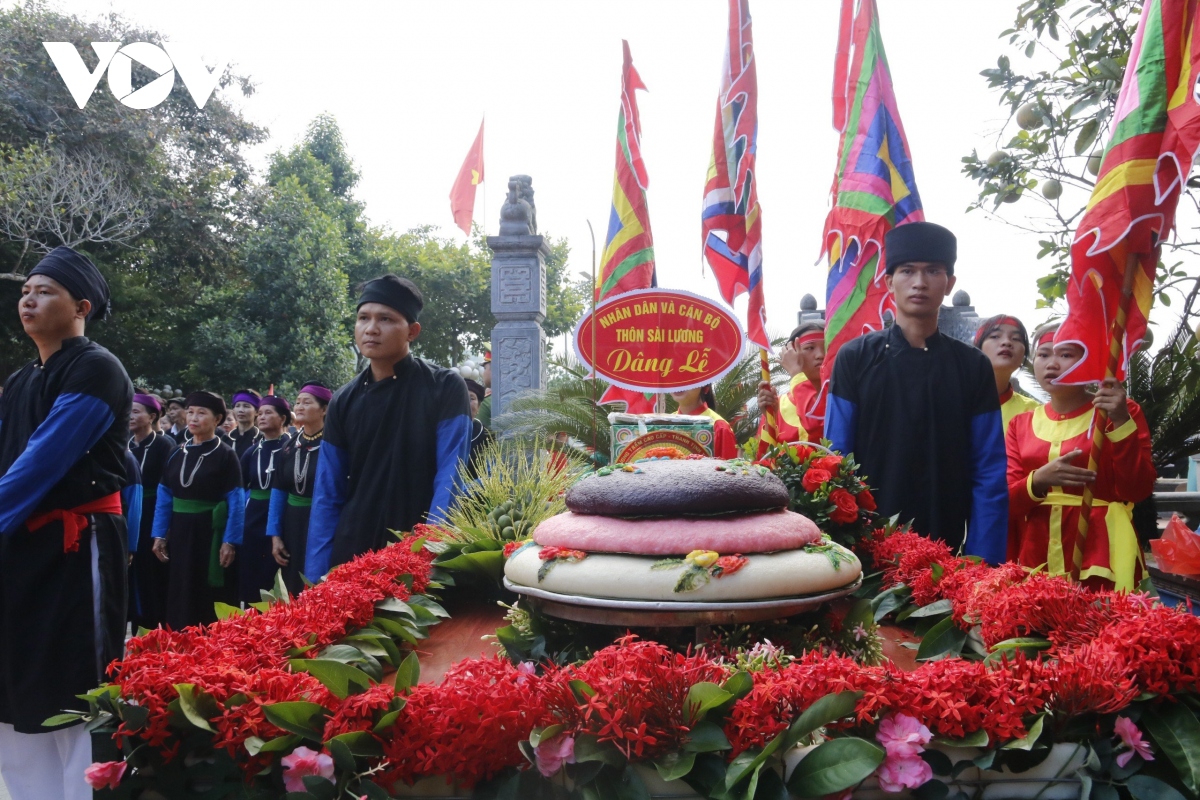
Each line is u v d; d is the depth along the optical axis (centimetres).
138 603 604
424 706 117
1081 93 416
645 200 590
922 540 216
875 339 288
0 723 274
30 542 270
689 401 363
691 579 141
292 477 548
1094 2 431
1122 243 236
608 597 144
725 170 344
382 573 200
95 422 277
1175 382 442
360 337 326
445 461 319
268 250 1616
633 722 114
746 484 155
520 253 827
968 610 167
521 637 164
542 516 252
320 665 126
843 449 283
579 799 114
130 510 430
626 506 152
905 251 273
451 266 2327
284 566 555
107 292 309
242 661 133
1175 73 222
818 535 163
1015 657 132
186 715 115
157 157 1477
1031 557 319
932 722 116
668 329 242
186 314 1634
